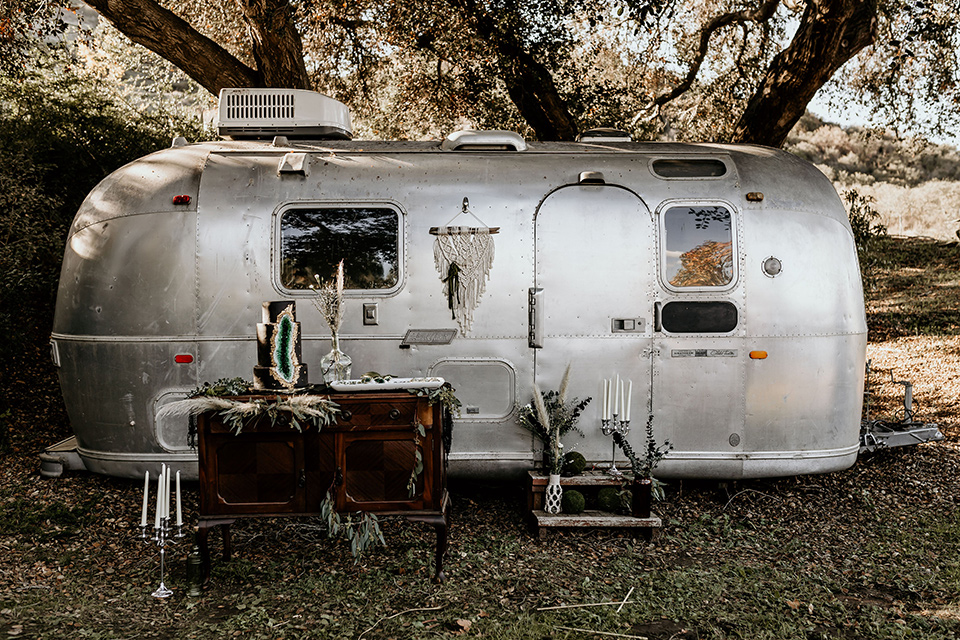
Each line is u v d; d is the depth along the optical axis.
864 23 7.53
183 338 4.65
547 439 4.60
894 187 20.77
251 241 4.66
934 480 5.71
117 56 10.26
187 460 4.73
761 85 8.21
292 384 3.72
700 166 4.89
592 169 4.84
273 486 3.65
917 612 3.57
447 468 4.39
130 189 4.84
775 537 4.55
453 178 4.79
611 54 10.20
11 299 7.18
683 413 4.73
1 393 6.92
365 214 4.70
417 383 3.72
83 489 5.01
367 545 3.85
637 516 4.43
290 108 5.10
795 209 4.80
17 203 6.93
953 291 13.15
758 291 4.70
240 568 3.85
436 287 4.70
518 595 3.68
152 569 3.93
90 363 4.72
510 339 4.71
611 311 4.70
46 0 7.47
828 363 4.78
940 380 8.95
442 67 9.98
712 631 3.31
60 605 3.46
